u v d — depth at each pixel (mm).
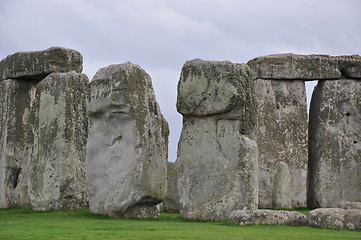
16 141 29453
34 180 26953
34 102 27594
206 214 21969
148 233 18578
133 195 21984
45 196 26422
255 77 31641
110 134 22859
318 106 32312
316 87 32875
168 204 26641
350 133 32156
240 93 21938
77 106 26812
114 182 22531
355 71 32188
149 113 22328
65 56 27969
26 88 29688
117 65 22781
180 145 22609
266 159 31125
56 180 26312
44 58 28094
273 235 18094
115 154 22656
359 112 32188
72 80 26922
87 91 23312
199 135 22406
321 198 31766
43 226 20344
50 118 26922
